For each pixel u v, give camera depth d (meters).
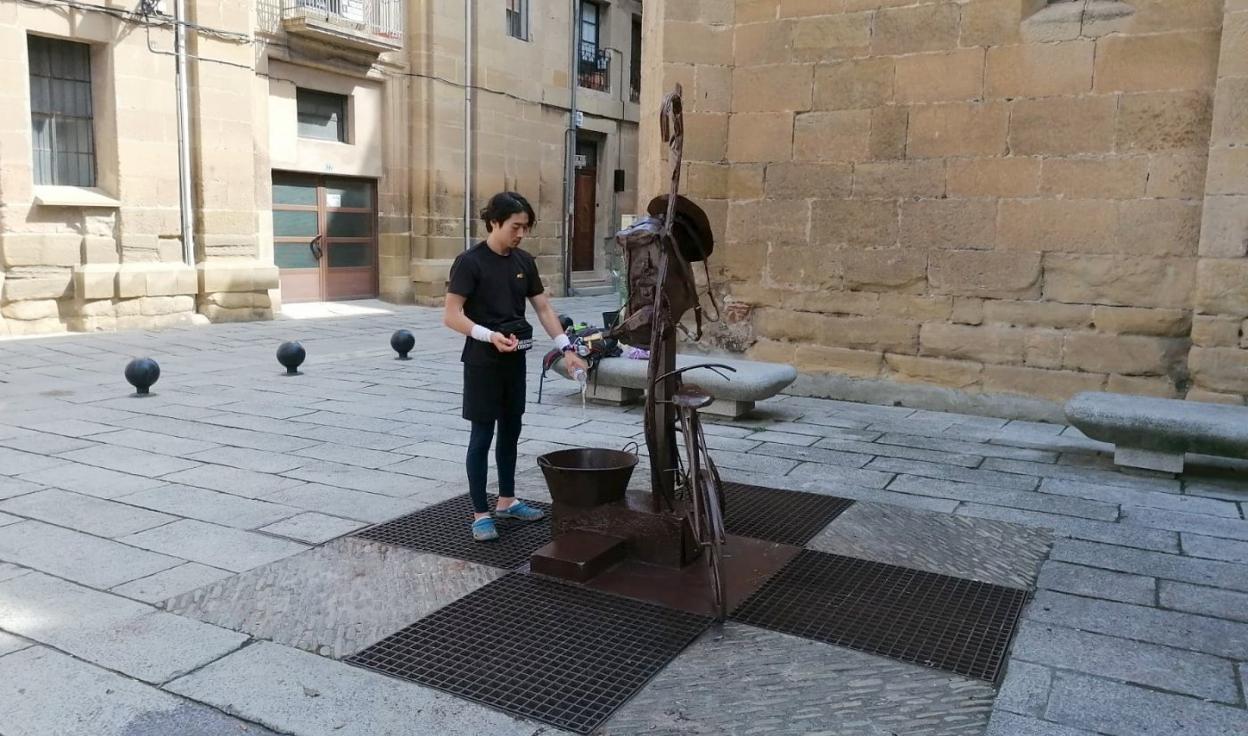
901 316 8.24
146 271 13.48
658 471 4.25
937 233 8.00
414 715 2.98
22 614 3.70
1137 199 7.14
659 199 4.42
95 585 4.00
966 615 3.77
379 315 16.58
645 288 4.29
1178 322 7.09
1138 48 7.04
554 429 7.22
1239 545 4.62
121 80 12.98
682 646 3.47
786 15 8.49
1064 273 7.48
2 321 12.26
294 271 16.78
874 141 8.21
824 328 8.62
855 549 4.55
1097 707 3.04
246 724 2.92
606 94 22.75
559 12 20.73
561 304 19.52
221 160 14.35
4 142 11.94
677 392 4.03
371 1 16.84
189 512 5.02
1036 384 7.69
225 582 4.04
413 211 18.16
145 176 13.43
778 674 3.27
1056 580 4.15
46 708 2.99
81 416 7.61
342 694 3.11
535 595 3.93
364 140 17.42
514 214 4.41
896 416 7.83
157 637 3.51
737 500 5.36
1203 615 3.78
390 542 4.56
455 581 4.07
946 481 5.80
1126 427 5.86
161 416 7.63
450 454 6.38
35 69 12.48
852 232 8.40
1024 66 7.49
